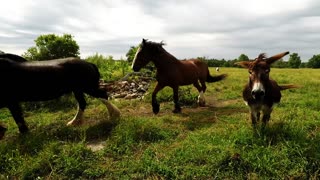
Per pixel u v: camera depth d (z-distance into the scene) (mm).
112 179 4219
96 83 6805
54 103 8797
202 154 4590
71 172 4363
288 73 24531
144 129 5641
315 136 4996
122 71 13312
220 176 4078
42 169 4418
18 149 5000
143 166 4379
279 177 3977
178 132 5957
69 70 6266
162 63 7656
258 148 4582
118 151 4965
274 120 6227
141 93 10719
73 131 5945
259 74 4738
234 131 5371
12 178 4328
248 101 5398
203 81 9617
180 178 4082
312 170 4098
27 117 7723
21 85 5863
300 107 8102
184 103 9281
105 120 6555
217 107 8781
